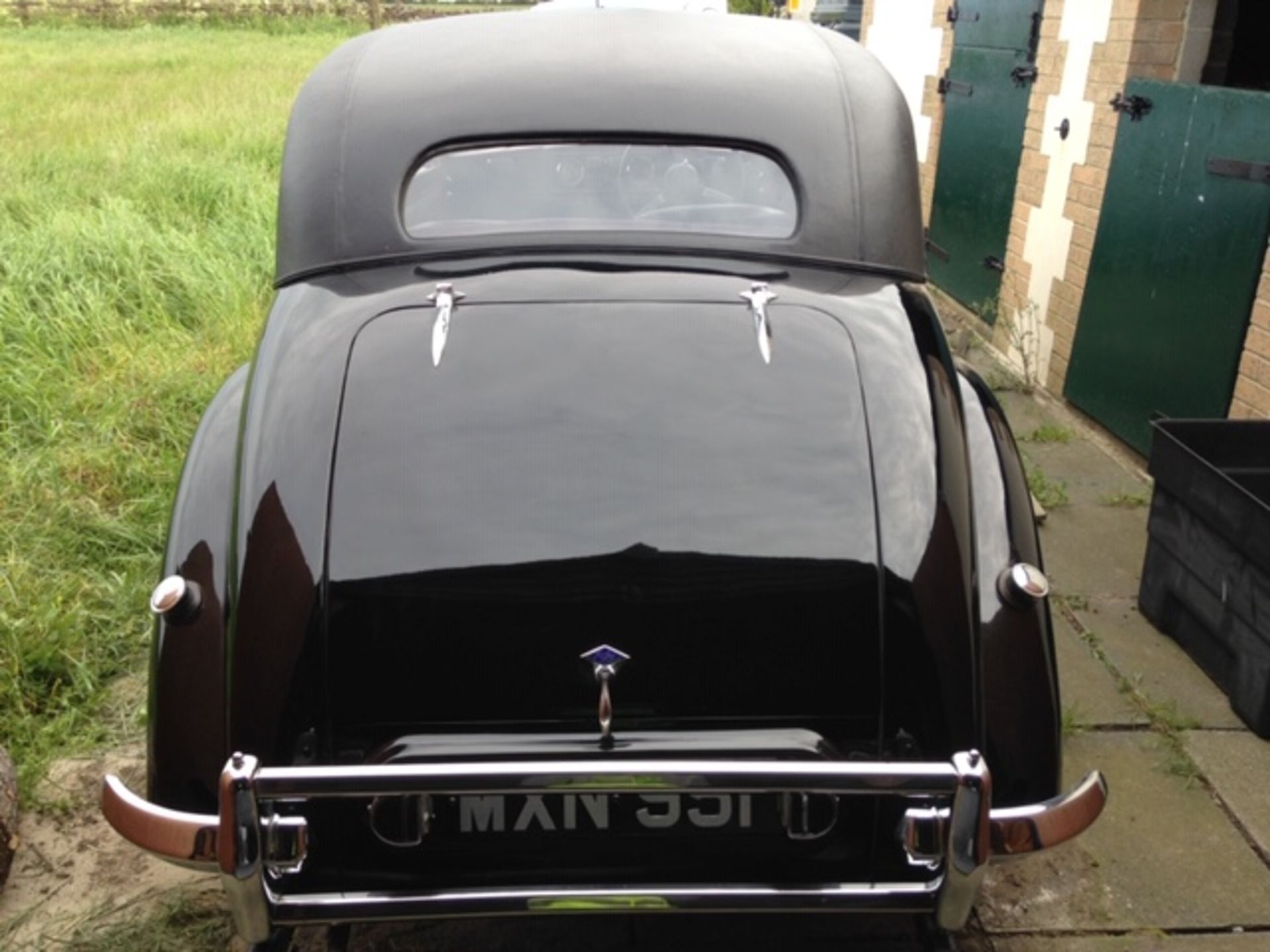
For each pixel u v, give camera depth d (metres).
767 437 2.27
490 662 2.14
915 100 8.70
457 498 2.18
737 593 2.14
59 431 5.04
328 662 2.13
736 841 2.19
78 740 3.39
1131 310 5.26
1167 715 3.46
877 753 2.19
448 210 2.86
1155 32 5.25
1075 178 5.84
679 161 2.90
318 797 1.97
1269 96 4.33
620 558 2.14
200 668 2.29
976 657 2.21
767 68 3.07
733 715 2.17
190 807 2.24
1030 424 5.71
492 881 2.19
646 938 2.70
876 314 2.57
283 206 2.90
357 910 2.10
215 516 2.46
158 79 17.72
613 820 2.17
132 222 7.62
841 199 2.85
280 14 32.19
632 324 2.44
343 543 2.15
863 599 2.16
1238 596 3.45
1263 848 2.98
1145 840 3.01
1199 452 3.88
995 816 2.16
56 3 30.89
